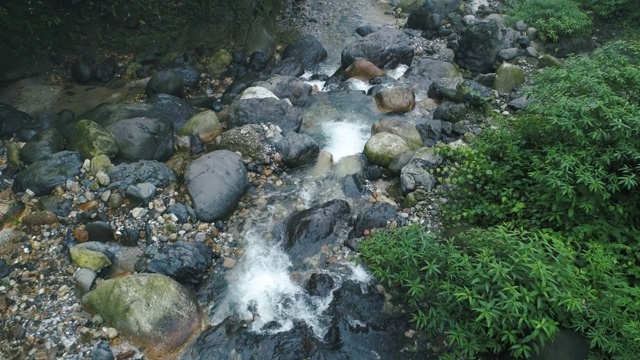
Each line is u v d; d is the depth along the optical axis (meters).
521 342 4.45
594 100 5.64
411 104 9.00
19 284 5.90
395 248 5.46
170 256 6.04
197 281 6.08
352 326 5.64
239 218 6.89
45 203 6.67
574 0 12.09
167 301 5.54
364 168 7.63
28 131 7.82
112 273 6.14
